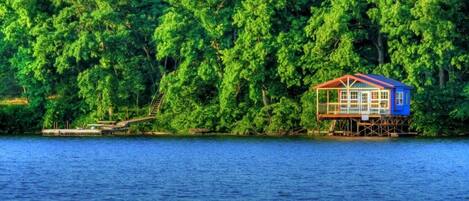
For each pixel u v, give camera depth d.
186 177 73.81
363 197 64.44
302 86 122.75
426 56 116.06
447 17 117.62
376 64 124.69
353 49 118.38
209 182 70.94
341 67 117.88
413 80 116.06
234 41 123.69
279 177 73.62
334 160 85.38
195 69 123.38
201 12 121.62
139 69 127.38
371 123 112.62
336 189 67.56
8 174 75.50
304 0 123.81
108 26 126.25
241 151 94.94
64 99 128.50
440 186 68.69
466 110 115.38
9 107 128.12
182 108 124.38
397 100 112.19
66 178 73.25
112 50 125.44
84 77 124.56
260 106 122.81
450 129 116.75
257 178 73.12
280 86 122.25
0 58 133.62
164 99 126.06
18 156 90.50
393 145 100.38
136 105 128.00
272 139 111.06
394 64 118.69
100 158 88.56
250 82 120.06
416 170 77.56
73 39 125.50
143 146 102.19
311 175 74.81
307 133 119.19
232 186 69.00
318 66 118.69
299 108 119.31
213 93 126.19
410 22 117.25
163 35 122.00
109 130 121.81
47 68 127.00
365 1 120.50
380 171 77.12
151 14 129.25
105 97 124.50
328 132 117.19
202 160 86.25
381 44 122.12
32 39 129.12
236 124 121.69
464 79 122.62
